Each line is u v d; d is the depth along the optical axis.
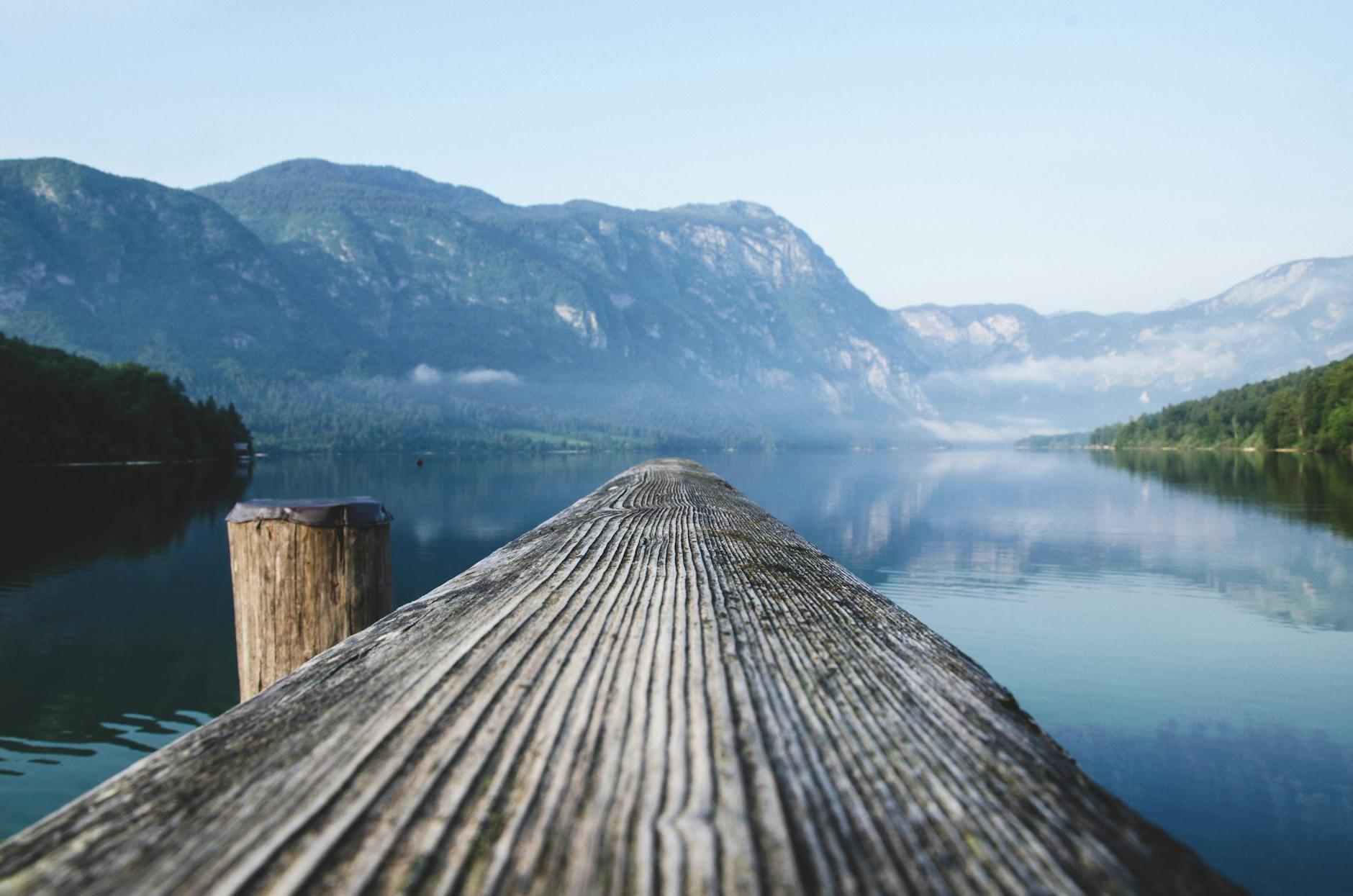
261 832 0.90
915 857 0.86
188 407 101.19
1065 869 0.85
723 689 1.37
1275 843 5.88
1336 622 13.48
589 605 1.98
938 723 1.29
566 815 0.93
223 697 10.57
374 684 1.40
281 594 2.79
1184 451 130.12
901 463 135.50
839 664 1.58
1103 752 7.72
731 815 0.93
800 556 3.10
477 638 1.67
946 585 17.58
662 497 5.04
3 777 8.06
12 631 13.88
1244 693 9.58
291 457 157.38
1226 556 21.02
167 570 19.62
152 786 1.02
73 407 81.19
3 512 32.69
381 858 0.84
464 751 1.10
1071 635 12.66
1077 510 36.31
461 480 73.81
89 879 0.81
